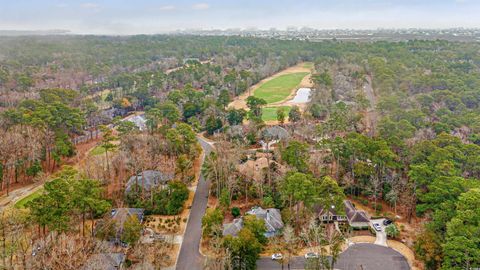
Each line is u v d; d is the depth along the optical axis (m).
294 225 94.25
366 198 108.50
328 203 87.12
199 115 181.62
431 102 167.12
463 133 134.12
